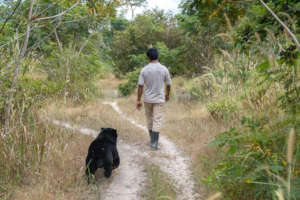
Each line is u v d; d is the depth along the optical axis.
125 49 20.92
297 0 2.29
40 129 3.86
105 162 3.35
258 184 2.22
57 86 4.68
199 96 8.12
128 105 10.58
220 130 4.95
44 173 3.30
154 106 4.97
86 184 3.33
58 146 3.91
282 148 2.30
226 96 5.94
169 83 5.04
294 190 1.84
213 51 9.35
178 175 3.72
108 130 3.75
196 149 4.63
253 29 2.45
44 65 5.53
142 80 4.96
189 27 9.45
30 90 3.94
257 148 2.24
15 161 3.29
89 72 9.66
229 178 2.49
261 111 3.09
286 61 2.43
